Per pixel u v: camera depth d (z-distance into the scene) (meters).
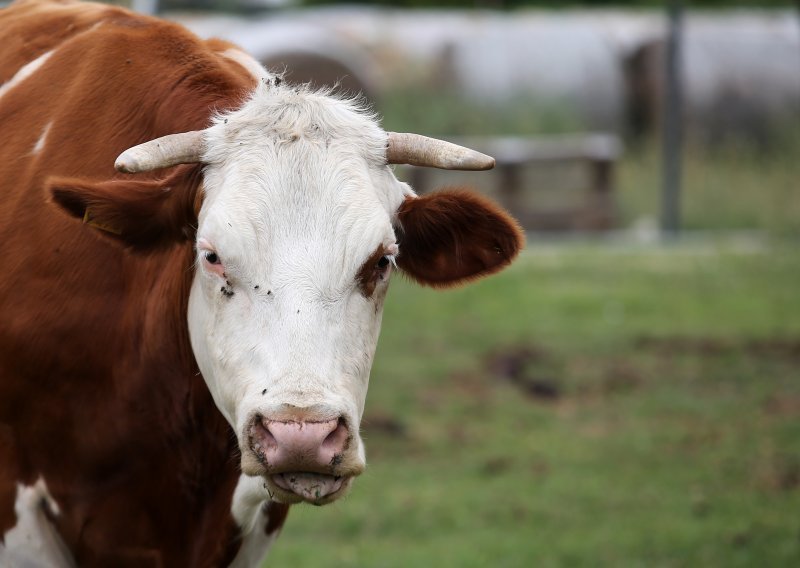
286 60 25.94
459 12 43.72
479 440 12.82
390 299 18.58
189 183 5.66
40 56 6.75
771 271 20.45
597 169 25.97
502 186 25.42
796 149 28.95
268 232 5.30
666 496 11.27
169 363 6.06
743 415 13.67
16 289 6.05
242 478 6.22
